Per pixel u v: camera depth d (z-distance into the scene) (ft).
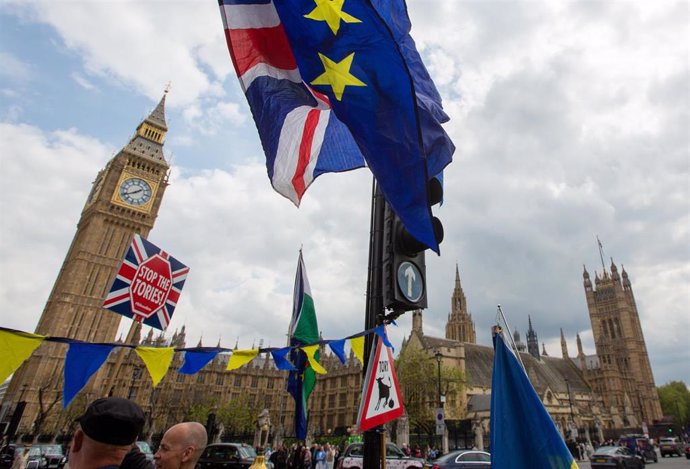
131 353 291.99
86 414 7.98
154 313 32.04
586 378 393.09
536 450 13.25
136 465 10.92
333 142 20.81
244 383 371.56
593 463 97.19
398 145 15.38
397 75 16.25
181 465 10.28
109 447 7.70
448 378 224.33
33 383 239.09
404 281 15.87
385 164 14.98
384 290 16.02
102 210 304.50
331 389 355.15
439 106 22.00
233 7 18.37
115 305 29.50
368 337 16.99
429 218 14.76
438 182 18.54
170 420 306.35
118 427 7.72
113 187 317.63
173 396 329.11
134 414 8.10
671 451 189.16
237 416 305.12
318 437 204.33
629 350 418.31
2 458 77.87
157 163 338.54
